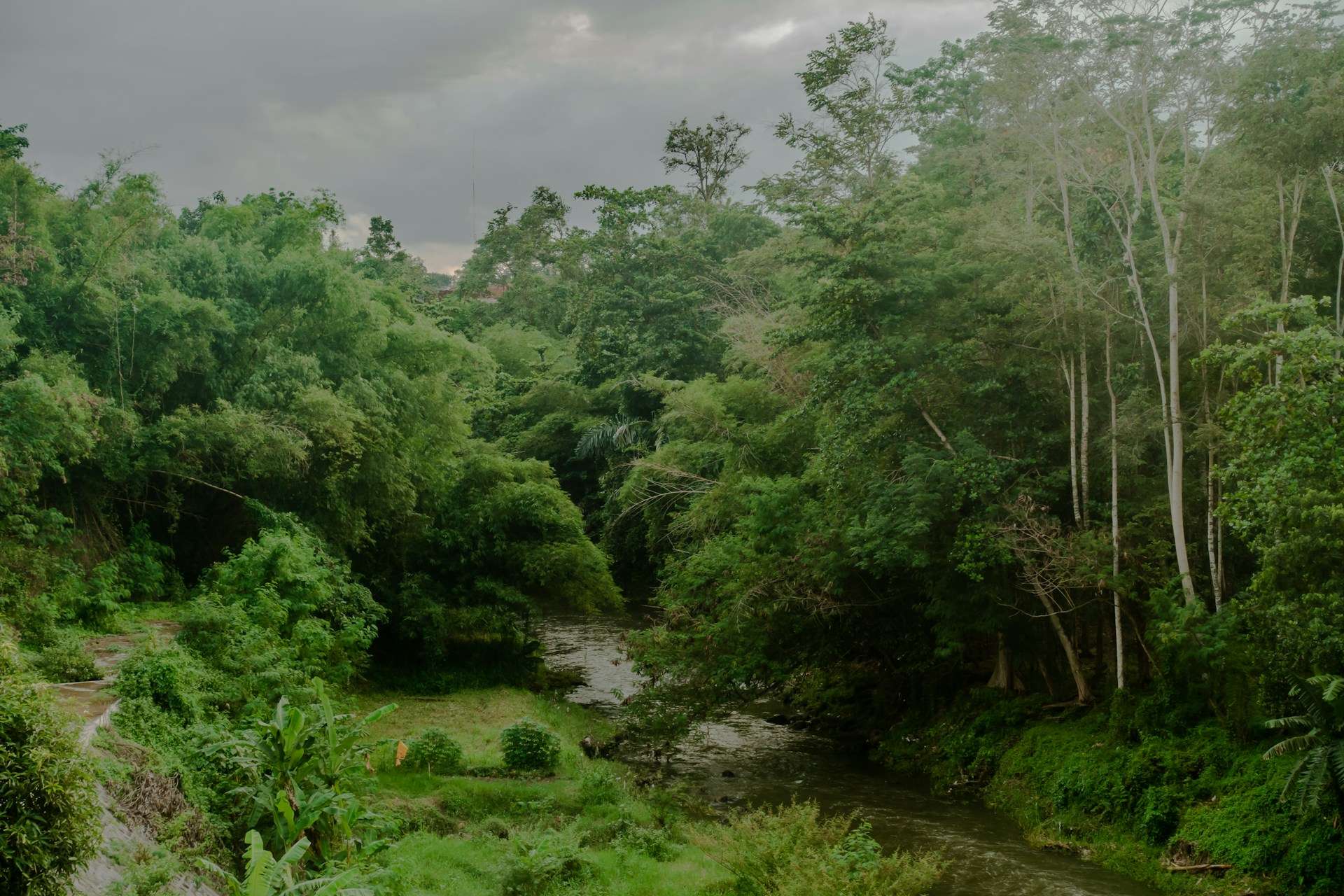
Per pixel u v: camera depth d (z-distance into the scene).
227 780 12.44
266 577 18.98
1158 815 16.28
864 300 20.59
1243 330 17.98
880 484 20.50
